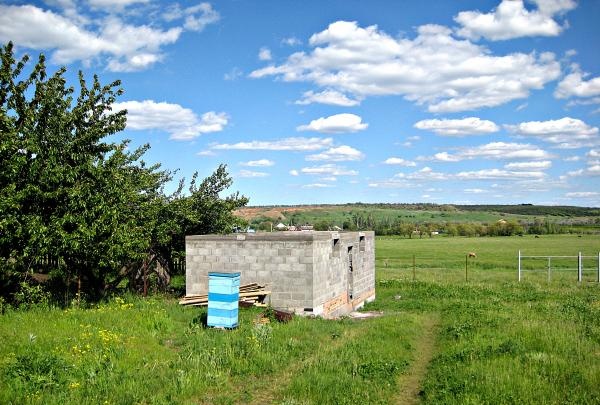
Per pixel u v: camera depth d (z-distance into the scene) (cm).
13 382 1010
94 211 1912
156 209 2509
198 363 1224
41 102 1909
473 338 1548
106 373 1130
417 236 12362
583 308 2238
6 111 1797
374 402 1047
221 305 1648
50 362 1109
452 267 5222
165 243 2627
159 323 1639
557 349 1397
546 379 1120
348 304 2500
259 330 1535
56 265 2103
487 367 1209
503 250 7662
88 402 969
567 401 1003
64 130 1988
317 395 1058
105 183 2025
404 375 1265
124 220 2306
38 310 1739
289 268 2103
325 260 2212
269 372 1232
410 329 1777
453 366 1268
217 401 1038
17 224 1753
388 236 12488
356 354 1374
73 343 1330
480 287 3209
